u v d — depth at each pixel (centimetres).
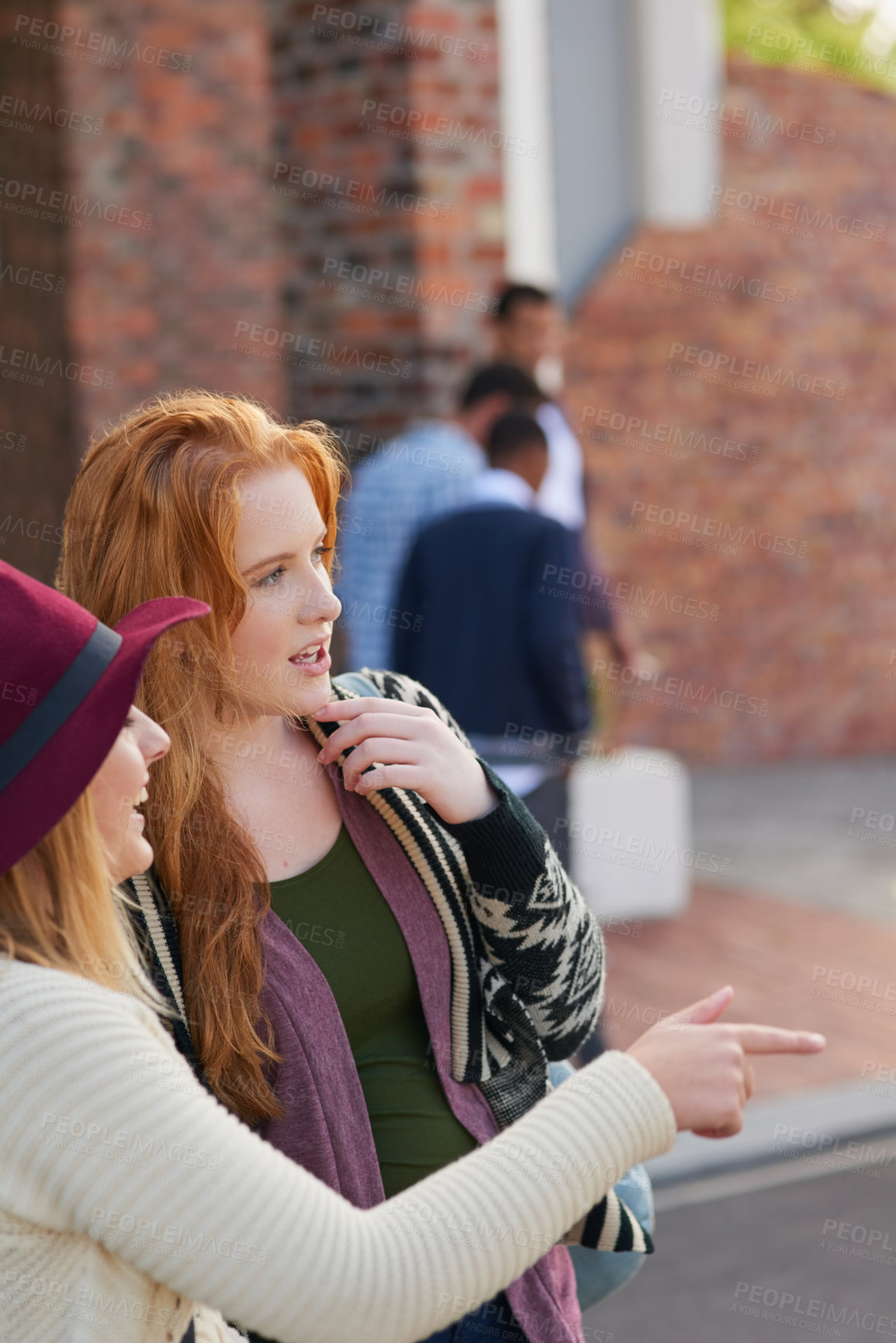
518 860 166
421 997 171
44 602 124
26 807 119
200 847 157
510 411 460
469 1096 173
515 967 173
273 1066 158
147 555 155
